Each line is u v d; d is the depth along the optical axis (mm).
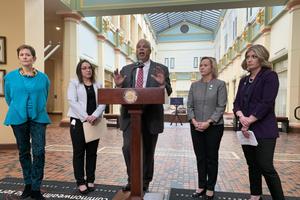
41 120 2699
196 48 28172
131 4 8656
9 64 5246
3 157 4602
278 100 9820
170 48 28688
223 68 21484
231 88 17797
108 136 7516
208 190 2795
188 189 3117
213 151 2754
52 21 9461
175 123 12055
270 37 10211
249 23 12516
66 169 3910
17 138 2676
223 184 3342
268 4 8375
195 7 8664
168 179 3531
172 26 28531
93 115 2826
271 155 2299
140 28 20109
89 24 10273
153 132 2686
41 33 5957
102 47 11773
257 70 2443
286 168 4117
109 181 3385
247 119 2324
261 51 2391
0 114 5273
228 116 15305
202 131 2783
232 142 6715
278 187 2299
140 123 2178
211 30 27906
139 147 2186
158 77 2240
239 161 4582
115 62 14375
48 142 6160
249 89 2426
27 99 2645
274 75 2334
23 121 2637
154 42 27672
